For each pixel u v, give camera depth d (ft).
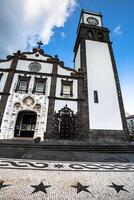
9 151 27.91
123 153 31.48
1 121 46.75
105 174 14.85
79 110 54.44
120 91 62.18
